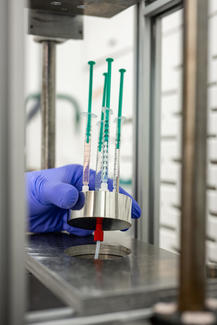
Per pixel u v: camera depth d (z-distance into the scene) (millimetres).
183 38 710
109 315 742
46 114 1621
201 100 687
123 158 2535
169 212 2117
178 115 2070
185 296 696
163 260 1029
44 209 1377
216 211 1754
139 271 919
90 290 771
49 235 1394
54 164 1634
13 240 686
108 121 1082
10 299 688
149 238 1493
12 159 684
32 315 716
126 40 2516
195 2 687
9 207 687
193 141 684
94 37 2879
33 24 1552
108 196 998
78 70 3137
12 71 680
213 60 1798
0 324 691
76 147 3168
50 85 1619
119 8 1479
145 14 1461
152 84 1505
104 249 1234
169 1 1330
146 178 1487
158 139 1512
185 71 699
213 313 686
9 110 684
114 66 2637
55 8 1506
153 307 757
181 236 706
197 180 685
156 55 1500
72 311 741
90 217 1050
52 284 888
